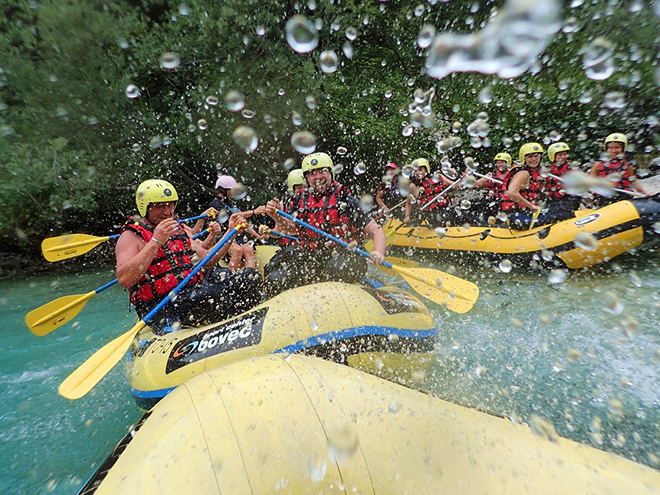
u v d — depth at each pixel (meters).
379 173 8.74
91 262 7.08
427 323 2.36
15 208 6.56
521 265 4.53
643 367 2.45
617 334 2.88
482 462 1.12
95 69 7.19
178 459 1.12
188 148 7.86
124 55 7.65
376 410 1.24
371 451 1.16
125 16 7.61
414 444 1.17
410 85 8.58
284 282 2.88
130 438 1.32
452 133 8.18
